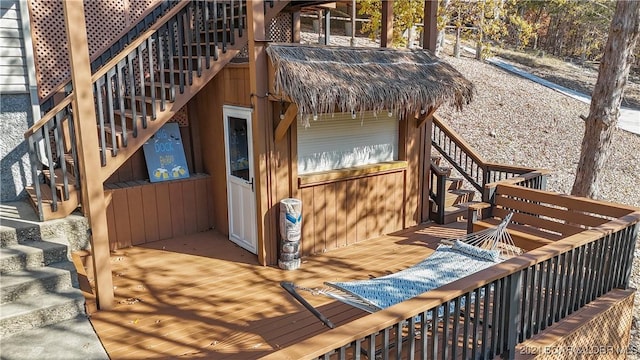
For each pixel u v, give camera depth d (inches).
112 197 212.1
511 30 1065.5
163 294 172.1
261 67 181.0
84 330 142.2
